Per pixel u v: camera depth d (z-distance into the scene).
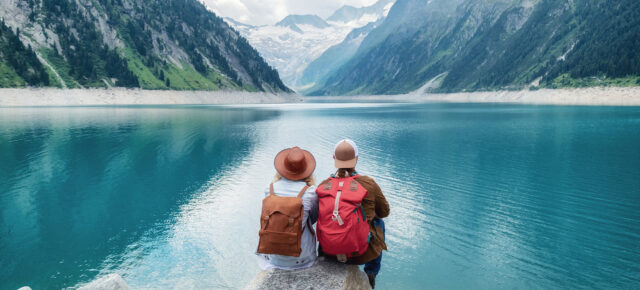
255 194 20.95
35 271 12.29
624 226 15.59
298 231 3.96
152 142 41.72
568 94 162.88
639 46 163.88
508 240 14.29
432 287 10.91
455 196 20.23
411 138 44.78
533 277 11.44
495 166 28.22
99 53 190.25
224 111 111.31
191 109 123.06
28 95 142.38
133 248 13.99
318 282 4.25
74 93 157.38
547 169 27.02
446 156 32.47
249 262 12.79
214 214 17.67
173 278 11.77
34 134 48.31
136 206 18.97
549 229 15.36
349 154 4.36
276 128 57.81
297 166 4.25
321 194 4.19
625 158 30.89
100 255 13.43
